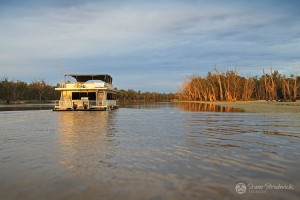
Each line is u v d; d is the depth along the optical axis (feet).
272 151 38.42
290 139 48.44
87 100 151.53
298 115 101.96
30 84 425.69
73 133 58.13
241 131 59.47
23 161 33.45
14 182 25.85
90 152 38.37
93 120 90.53
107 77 168.35
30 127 70.59
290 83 300.40
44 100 429.38
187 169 29.84
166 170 29.48
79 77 168.14
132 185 24.89
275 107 159.74
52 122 84.43
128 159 34.30
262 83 361.30
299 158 34.22
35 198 22.15
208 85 405.80
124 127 69.00
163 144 44.34
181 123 78.69
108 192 23.27
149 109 171.63
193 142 46.14
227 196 22.39
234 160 33.53
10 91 369.91
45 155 36.63
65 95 157.48
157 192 23.21
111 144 44.50
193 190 23.65
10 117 107.55
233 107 183.73
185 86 483.51
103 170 29.53
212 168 30.17
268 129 62.13
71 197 22.27
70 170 29.58
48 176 27.55
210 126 69.97
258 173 28.22
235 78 362.74
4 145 44.19
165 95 556.51
